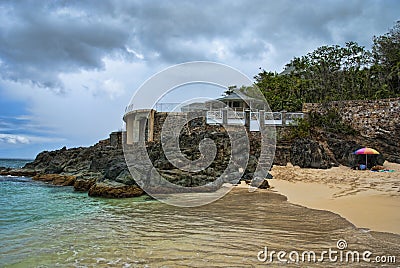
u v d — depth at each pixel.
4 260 5.74
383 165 20.41
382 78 31.59
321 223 8.11
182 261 5.53
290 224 8.09
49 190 17.67
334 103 26.23
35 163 31.05
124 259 5.71
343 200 11.12
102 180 16.33
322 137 23.27
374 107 24.48
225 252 5.96
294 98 31.72
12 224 8.89
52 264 5.53
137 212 10.57
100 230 7.98
